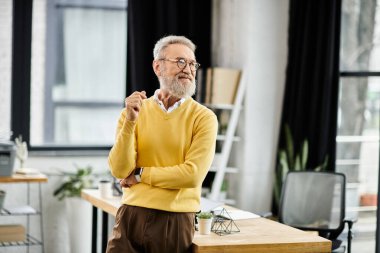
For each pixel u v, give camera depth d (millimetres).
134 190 3539
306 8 6578
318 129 6496
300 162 6570
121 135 3455
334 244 5191
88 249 6691
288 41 6777
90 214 6684
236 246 3553
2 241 6008
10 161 5727
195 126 3553
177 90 3500
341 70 6570
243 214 4469
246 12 6863
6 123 6906
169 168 3453
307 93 6613
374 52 6285
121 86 7664
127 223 3535
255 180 6945
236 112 6777
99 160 7086
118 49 7645
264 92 6930
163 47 3570
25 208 6352
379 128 6203
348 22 6527
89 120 7578
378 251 5938
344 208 5352
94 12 7535
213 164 6793
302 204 5578
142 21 6902
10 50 6887
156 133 3547
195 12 7113
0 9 6824
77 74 7504
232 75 6805
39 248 6867
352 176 6473
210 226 3814
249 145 6902
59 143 7398
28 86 6930
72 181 6719
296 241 3664
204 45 7172
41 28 7316
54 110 7406
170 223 3475
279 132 6891
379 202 5930
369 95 6309
